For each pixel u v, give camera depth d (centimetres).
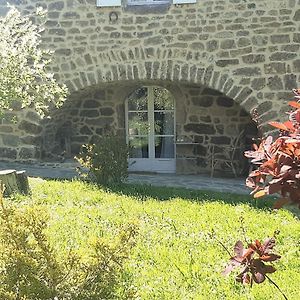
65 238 498
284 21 835
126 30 889
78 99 1022
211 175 1009
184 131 1038
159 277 424
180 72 880
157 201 695
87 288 283
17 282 273
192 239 524
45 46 923
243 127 1005
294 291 402
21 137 955
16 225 278
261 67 852
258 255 254
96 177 807
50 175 877
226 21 855
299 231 564
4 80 607
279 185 202
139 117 1066
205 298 386
